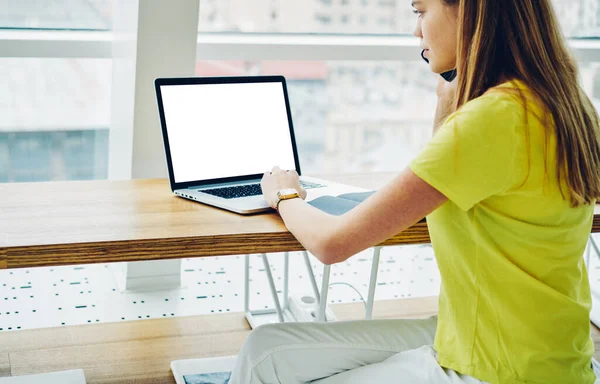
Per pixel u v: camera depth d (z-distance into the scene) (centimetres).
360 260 341
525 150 122
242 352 146
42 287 288
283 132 205
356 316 280
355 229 132
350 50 296
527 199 124
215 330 260
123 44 262
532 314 127
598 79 328
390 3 308
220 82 194
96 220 157
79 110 298
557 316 127
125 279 287
